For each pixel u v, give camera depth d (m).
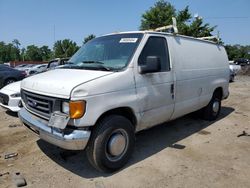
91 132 3.80
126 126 4.11
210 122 6.92
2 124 6.59
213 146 5.20
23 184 3.73
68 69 4.43
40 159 4.57
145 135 5.82
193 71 5.58
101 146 3.82
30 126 4.16
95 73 3.97
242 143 5.38
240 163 4.43
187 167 4.28
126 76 4.09
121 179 3.90
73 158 4.60
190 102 5.58
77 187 3.70
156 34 4.80
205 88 6.12
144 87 4.36
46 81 3.93
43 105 3.92
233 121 7.09
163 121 5.04
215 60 6.62
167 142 5.40
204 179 3.90
